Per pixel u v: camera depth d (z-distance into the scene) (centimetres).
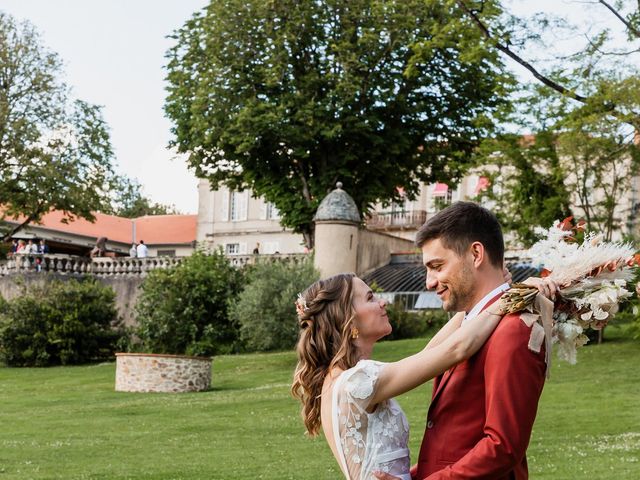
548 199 2453
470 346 294
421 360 301
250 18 3394
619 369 1934
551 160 2438
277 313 2652
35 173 4112
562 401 1561
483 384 295
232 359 2738
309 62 3466
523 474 304
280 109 3278
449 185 3722
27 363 3052
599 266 311
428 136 3647
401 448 321
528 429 279
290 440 1281
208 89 3372
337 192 3225
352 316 335
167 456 1164
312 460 1098
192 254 3281
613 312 313
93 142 4262
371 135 3419
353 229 3186
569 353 310
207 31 3425
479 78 3494
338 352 331
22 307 3061
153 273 3234
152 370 2103
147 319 3147
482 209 317
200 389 2089
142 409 1714
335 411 315
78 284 3241
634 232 2522
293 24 3353
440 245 312
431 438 307
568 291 307
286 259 3566
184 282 3148
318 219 3181
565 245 323
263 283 2688
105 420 1568
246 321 2691
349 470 313
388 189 3681
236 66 3406
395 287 3588
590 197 2817
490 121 2506
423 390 1752
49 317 3061
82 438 1352
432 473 301
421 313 3108
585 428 1293
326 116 3375
